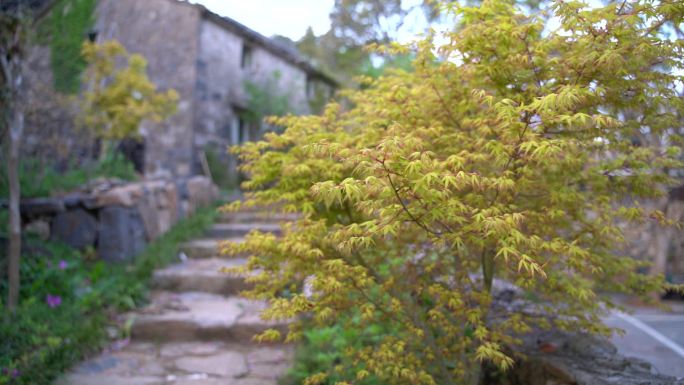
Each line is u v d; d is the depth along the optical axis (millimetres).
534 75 2229
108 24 10109
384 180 1775
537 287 2703
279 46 11672
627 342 5121
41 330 3611
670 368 4109
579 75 2074
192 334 4074
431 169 1791
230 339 4062
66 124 6582
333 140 2656
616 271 2719
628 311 2963
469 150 2373
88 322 3939
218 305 4629
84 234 5309
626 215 2248
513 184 1958
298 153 2697
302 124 2854
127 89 7258
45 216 5219
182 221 6871
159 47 9836
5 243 4570
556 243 2014
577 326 2703
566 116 1796
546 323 2727
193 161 9406
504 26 2174
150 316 4223
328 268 2428
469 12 2312
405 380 2598
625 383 2332
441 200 1896
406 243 2777
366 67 8164
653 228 6586
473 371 2609
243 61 11156
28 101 5668
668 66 2137
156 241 6012
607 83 2092
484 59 2334
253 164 2936
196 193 7738
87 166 6805
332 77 12695
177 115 9547
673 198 4379
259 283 3221
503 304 3436
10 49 3869
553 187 2391
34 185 5570
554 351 2959
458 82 2531
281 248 2475
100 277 4812
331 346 3447
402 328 2797
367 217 2736
